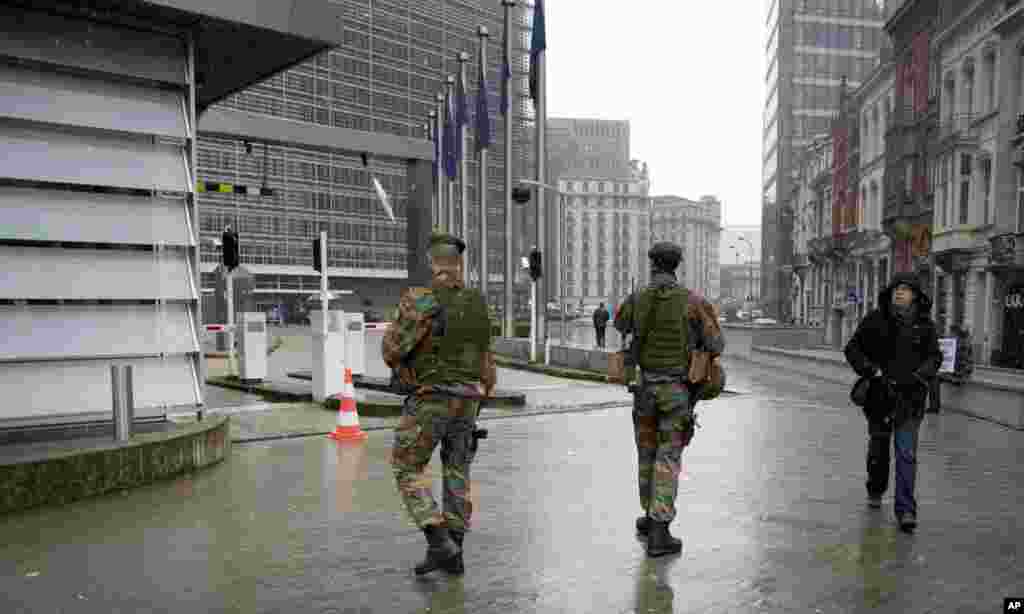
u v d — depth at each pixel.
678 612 3.42
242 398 11.98
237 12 6.96
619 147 179.88
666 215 198.50
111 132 6.77
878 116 38.16
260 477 6.25
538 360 23.17
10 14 6.17
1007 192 23.89
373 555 4.21
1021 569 4.06
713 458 7.56
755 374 25.02
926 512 5.35
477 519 5.02
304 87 65.25
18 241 6.31
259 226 66.25
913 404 4.91
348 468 6.64
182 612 3.38
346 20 68.56
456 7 77.94
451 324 3.88
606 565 4.07
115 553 4.21
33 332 6.29
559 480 6.29
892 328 5.05
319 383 11.01
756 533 4.74
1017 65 23.48
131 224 6.82
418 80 74.94
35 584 3.72
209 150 63.00
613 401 12.90
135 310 6.82
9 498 5.05
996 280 24.44
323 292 10.95
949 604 3.54
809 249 54.09
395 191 77.19
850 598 3.61
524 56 77.19
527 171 80.00
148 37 6.89
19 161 6.27
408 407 3.91
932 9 29.67
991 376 20.69
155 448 6.00
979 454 8.35
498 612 3.39
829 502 5.62
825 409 12.77
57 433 6.34
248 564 4.04
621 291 164.38
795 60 71.50
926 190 30.30
